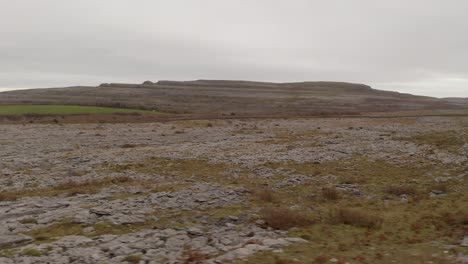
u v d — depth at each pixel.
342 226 20.16
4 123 77.75
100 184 30.17
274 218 20.75
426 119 81.12
